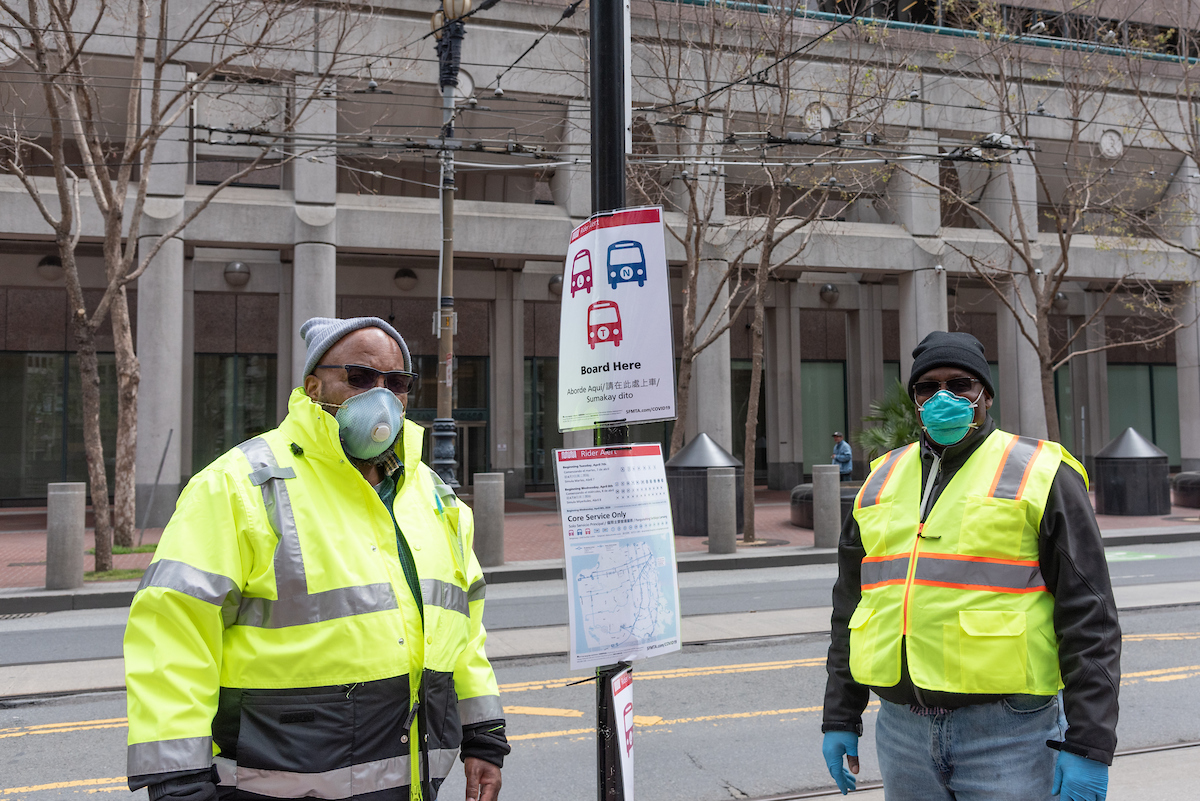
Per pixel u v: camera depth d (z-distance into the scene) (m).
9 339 24.06
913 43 22.16
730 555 15.33
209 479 2.20
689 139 20.80
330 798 2.09
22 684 7.45
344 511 2.28
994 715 2.61
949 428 2.79
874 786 5.10
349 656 2.14
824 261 24.67
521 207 22.97
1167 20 24.61
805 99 20.94
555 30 21.83
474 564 2.66
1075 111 20.92
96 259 24.08
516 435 27.33
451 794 5.18
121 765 5.57
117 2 18.78
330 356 2.40
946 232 25.95
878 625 2.82
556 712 6.60
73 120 14.13
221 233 20.34
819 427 30.98
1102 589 2.55
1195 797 4.79
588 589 2.93
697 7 19.14
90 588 12.05
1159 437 33.84
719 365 23.38
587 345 3.16
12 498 24.08
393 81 20.06
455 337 27.41
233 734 2.11
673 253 23.20
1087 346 32.75
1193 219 26.56
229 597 2.12
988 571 2.65
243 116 20.31
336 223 21.19
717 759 5.55
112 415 24.73
